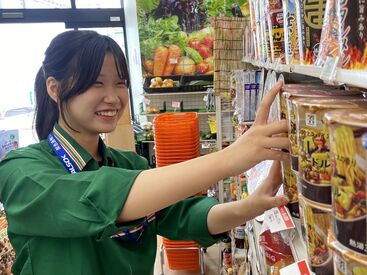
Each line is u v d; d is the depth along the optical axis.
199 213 1.25
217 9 5.18
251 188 1.46
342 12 0.55
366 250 0.46
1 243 2.27
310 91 0.80
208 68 5.35
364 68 0.51
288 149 0.75
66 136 1.12
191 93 5.30
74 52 0.97
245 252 2.30
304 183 0.65
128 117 4.74
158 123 2.77
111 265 1.11
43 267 1.01
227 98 2.95
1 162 1.00
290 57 0.92
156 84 5.23
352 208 0.47
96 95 1.00
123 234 1.17
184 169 0.74
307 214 0.66
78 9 6.02
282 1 1.02
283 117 0.82
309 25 0.76
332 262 0.64
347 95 0.73
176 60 5.38
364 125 0.44
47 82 1.06
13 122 5.65
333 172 0.50
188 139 2.76
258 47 1.67
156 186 0.74
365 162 0.44
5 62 5.96
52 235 0.82
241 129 2.01
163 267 3.38
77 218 0.76
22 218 0.83
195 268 3.29
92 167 1.14
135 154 1.46
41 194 0.80
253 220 1.43
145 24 5.31
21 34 5.89
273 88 0.83
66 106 1.04
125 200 0.75
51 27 5.99
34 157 0.99
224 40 2.86
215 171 0.73
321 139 0.60
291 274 0.81
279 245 1.13
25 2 5.75
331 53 0.63
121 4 6.30
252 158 0.74
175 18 5.27
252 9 2.00
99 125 1.05
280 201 0.99
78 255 1.01
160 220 1.35
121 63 1.02
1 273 2.23
